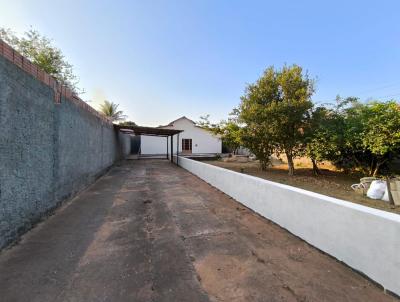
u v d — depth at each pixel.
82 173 6.02
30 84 3.19
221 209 4.52
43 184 3.66
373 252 2.07
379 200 5.55
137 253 2.63
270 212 3.80
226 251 2.71
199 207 4.66
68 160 4.88
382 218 1.99
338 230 2.46
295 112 8.30
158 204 4.86
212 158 20.22
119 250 2.70
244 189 4.79
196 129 23.89
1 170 2.53
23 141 3.01
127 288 1.97
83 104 6.05
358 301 1.83
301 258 2.55
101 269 2.27
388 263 1.93
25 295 1.86
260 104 9.11
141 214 4.14
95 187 6.66
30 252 2.59
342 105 8.55
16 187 2.86
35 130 3.36
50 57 14.34
